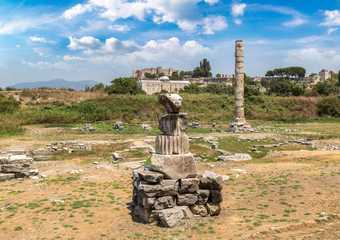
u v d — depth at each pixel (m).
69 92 97.56
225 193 17.95
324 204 15.95
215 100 84.06
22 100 85.75
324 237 12.82
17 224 14.32
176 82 115.88
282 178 20.25
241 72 53.78
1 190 19.62
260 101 86.81
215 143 38.16
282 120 73.38
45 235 13.36
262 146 37.03
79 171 24.22
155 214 14.16
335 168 22.70
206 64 177.12
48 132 48.56
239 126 52.72
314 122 69.75
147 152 32.22
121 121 64.50
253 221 14.20
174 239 12.67
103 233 13.45
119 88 97.12
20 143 38.44
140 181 14.68
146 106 76.56
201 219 14.52
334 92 106.62
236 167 24.75
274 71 187.12
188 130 53.97
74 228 13.91
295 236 12.94
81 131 49.97
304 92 107.88
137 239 12.91
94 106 72.38
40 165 27.81
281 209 15.48
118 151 33.16
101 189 19.19
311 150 33.28
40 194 18.34
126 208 15.98
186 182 14.51
